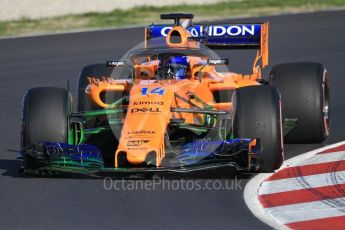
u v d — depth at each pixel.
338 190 28.42
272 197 27.81
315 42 70.44
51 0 99.75
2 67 64.31
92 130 32.41
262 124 30.36
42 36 81.00
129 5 101.81
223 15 92.25
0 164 34.41
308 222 24.95
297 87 35.50
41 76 59.66
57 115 31.14
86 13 96.62
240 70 59.34
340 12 89.12
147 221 25.45
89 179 30.64
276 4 98.38
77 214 26.31
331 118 42.72
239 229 24.48
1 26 89.06
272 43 71.00
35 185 30.02
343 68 58.44
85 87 38.00
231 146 29.61
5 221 25.70
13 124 44.28
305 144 36.62
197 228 24.67
